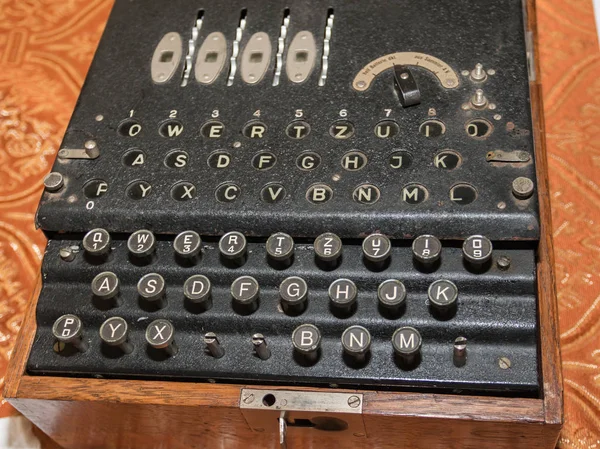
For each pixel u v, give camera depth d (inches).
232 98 16.7
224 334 14.9
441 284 14.2
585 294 17.1
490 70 16.4
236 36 17.7
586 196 18.2
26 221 19.0
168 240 15.5
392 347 14.3
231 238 14.8
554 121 19.2
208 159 15.9
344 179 15.3
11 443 16.7
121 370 14.8
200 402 14.4
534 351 14.2
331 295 14.3
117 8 18.5
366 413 13.9
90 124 16.7
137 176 15.8
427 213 14.7
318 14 17.7
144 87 17.1
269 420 14.6
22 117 20.3
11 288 18.3
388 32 17.2
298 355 14.5
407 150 15.5
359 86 16.5
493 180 14.9
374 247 14.4
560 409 13.6
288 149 15.8
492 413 13.7
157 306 15.0
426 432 14.4
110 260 15.4
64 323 14.8
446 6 17.4
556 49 20.2
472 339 14.3
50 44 21.4
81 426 15.6
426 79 16.4
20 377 14.9
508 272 14.5
